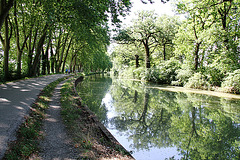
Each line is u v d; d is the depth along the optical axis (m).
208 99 14.40
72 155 3.62
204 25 22.09
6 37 14.75
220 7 19.77
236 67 17.12
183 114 10.03
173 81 25.58
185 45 23.38
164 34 29.77
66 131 4.91
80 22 12.05
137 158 4.96
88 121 6.45
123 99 14.10
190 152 5.50
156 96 15.88
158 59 38.69
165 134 7.05
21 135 3.94
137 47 35.22
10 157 2.98
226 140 6.54
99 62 56.66
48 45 26.67
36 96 8.35
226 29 18.77
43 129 4.82
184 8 19.88
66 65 57.25
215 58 19.30
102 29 21.08
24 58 20.86
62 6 11.05
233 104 12.53
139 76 37.81
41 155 3.45
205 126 8.07
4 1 10.73
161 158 5.04
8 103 6.43
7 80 14.67
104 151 4.18
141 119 8.97
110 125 7.85
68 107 7.50
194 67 23.45
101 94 15.94
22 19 17.52
